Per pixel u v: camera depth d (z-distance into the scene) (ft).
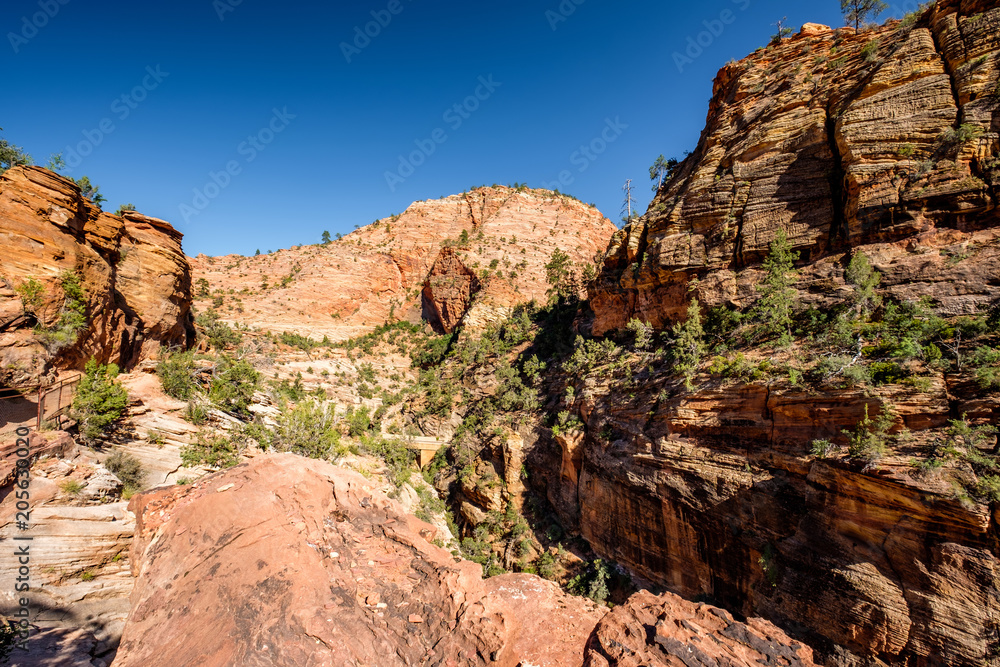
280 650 22.74
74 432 73.72
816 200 107.34
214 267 372.79
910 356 69.21
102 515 55.62
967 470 54.95
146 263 121.70
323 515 35.29
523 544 126.11
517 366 206.39
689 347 105.81
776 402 78.74
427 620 26.50
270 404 151.12
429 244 429.79
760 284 104.63
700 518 85.30
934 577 54.34
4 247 74.79
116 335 102.22
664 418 97.76
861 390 68.23
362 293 364.79
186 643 23.97
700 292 118.52
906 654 54.95
